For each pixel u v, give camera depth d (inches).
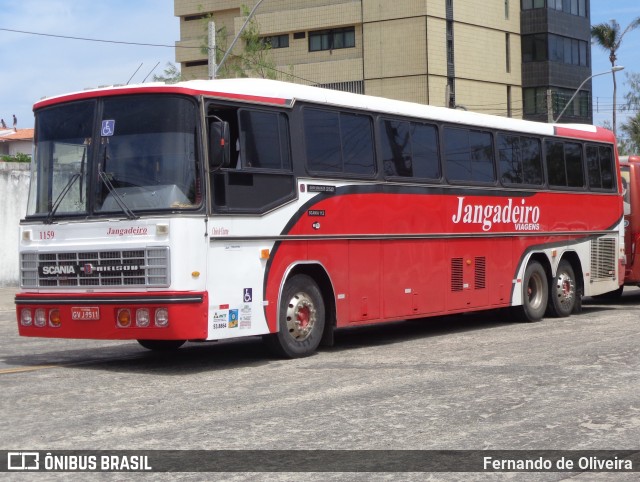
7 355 529.7
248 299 457.4
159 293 425.1
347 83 2405.3
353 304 525.7
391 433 306.5
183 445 291.7
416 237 575.5
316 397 371.9
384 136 556.4
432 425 318.3
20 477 257.6
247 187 459.5
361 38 2388.0
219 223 442.0
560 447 287.6
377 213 544.4
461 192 617.3
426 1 2293.3
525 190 684.1
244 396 376.8
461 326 674.8
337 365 463.2
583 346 523.5
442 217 599.5
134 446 291.0
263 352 525.3
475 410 343.0
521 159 685.9
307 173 496.4
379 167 548.7
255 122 470.3
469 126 632.4
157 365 474.6
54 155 464.4
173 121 438.3
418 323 710.5
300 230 489.4
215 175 443.2
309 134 502.3
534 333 604.4
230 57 1798.7
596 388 386.3
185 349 548.7
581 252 748.0
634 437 300.4
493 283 649.6
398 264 560.7
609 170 795.4
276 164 479.5
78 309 444.8
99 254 442.3
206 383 411.8
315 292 502.6
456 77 2377.0
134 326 430.3
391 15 2333.9
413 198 573.9
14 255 1095.0
